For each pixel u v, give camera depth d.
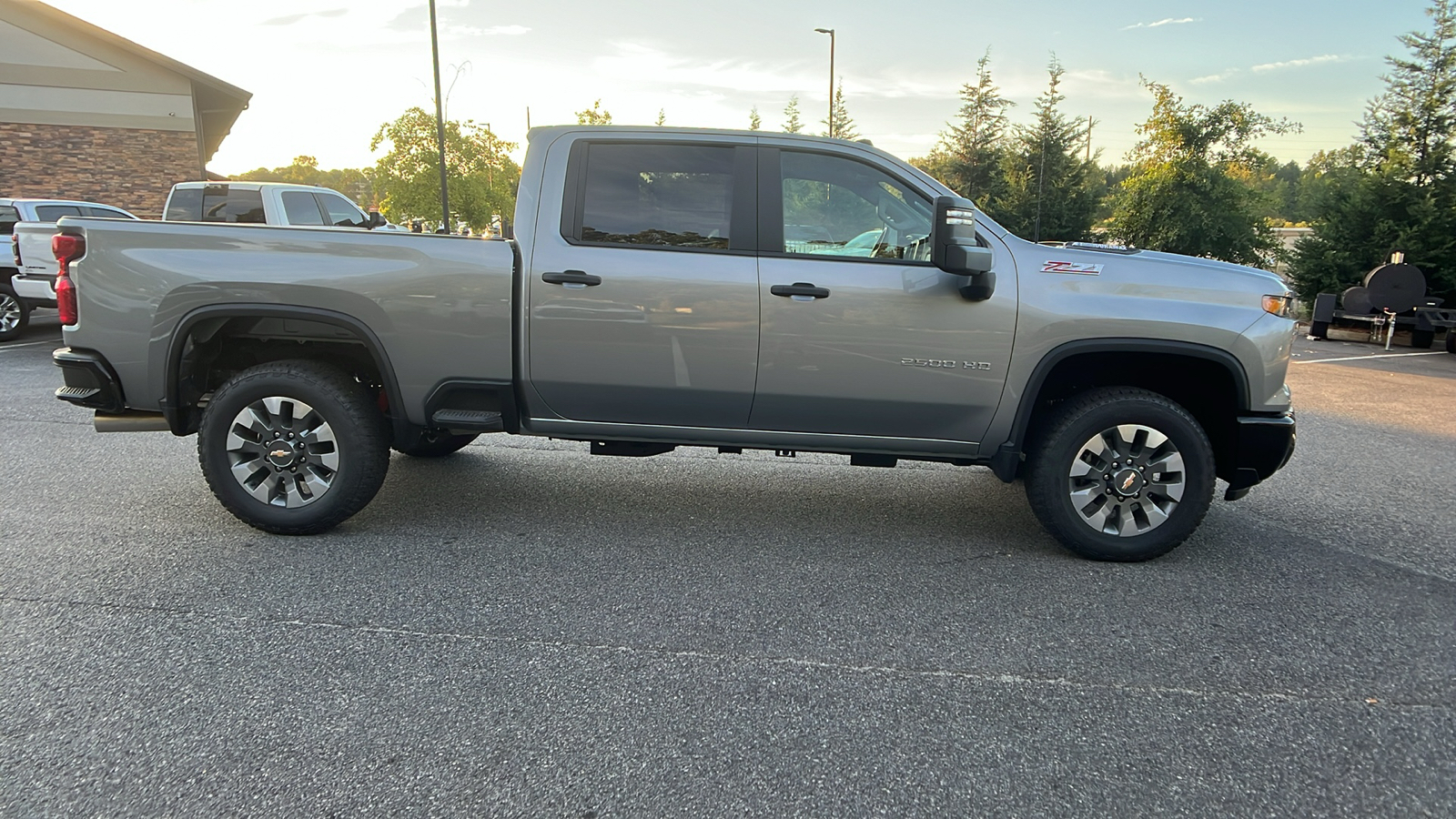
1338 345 15.13
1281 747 2.54
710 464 5.68
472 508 4.62
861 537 4.31
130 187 18.48
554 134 4.01
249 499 4.04
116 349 3.96
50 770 2.29
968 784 2.33
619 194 3.96
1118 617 3.41
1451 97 17.95
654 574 3.76
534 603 3.43
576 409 4.06
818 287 3.84
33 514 4.34
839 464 5.77
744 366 3.91
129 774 2.29
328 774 2.31
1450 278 17.02
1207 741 2.56
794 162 3.96
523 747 2.46
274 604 3.36
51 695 2.65
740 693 2.78
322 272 3.88
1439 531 4.56
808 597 3.55
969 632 3.26
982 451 4.06
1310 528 4.60
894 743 2.52
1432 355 13.90
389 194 28.02
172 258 3.91
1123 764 2.44
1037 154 36.03
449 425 4.08
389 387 3.99
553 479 5.23
